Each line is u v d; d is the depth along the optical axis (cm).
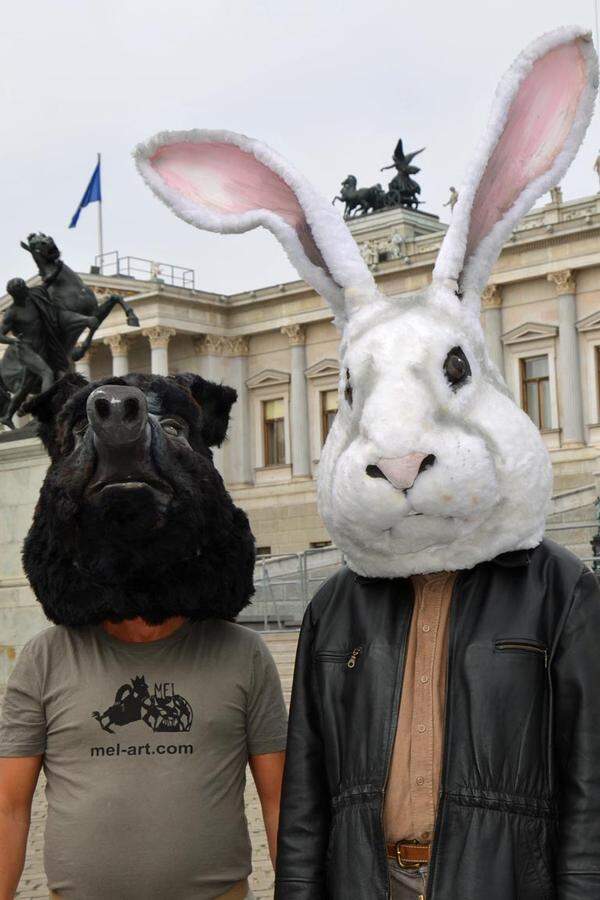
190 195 371
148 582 362
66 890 361
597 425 4978
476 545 333
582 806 314
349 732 342
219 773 371
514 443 332
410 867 334
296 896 342
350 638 352
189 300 5906
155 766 365
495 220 366
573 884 309
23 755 374
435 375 332
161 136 364
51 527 361
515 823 318
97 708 368
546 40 341
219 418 410
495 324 5231
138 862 358
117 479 342
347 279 365
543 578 337
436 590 348
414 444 317
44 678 375
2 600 1756
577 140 360
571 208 5116
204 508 362
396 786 336
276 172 365
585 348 5041
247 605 397
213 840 366
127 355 6159
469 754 322
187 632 380
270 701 386
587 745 317
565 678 323
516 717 323
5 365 2042
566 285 5050
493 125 347
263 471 5966
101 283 5956
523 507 332
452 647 333
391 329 342
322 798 352
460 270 363
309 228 376
